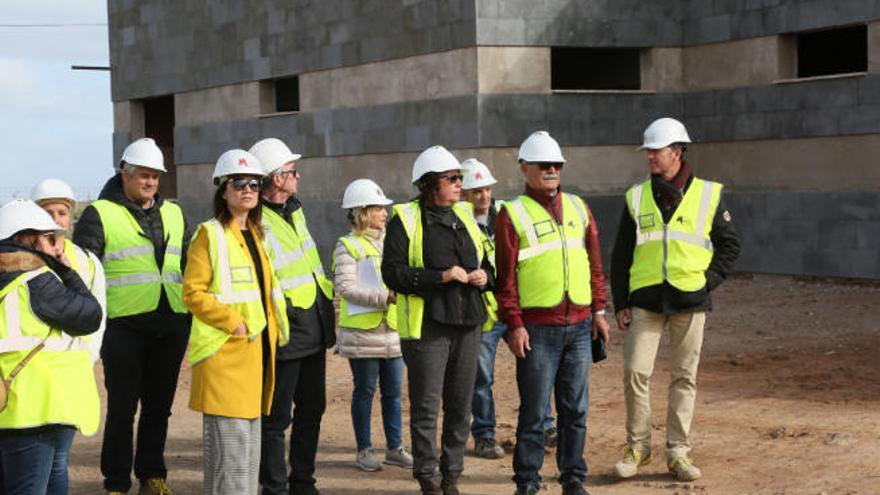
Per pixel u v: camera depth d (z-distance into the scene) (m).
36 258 5.78
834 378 11.50
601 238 20.31
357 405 8.45
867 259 17.83
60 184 7.04
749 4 19.56
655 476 7.94
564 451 7.18
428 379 7.02
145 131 30.88
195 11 26.62
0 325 5.66
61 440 5.87
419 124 20.80
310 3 23.28
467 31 19.59
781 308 16.36
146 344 7.61
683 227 7.72
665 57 20.73
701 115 20.58
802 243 18.80
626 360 7.91
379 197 8.37
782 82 19.08
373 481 8.16
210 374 6.29
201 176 27.09
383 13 21.47
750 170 19.80
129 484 7.60
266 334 6.50
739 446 8.66
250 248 6.57
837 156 18.33
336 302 18.42
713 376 11.88
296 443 7.36
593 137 20.30
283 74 24.17
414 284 6.89
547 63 19.95
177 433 10.10
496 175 19.75
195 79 26.83
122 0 29.14
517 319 7.02
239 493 6.32
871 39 17.67
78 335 5.86
